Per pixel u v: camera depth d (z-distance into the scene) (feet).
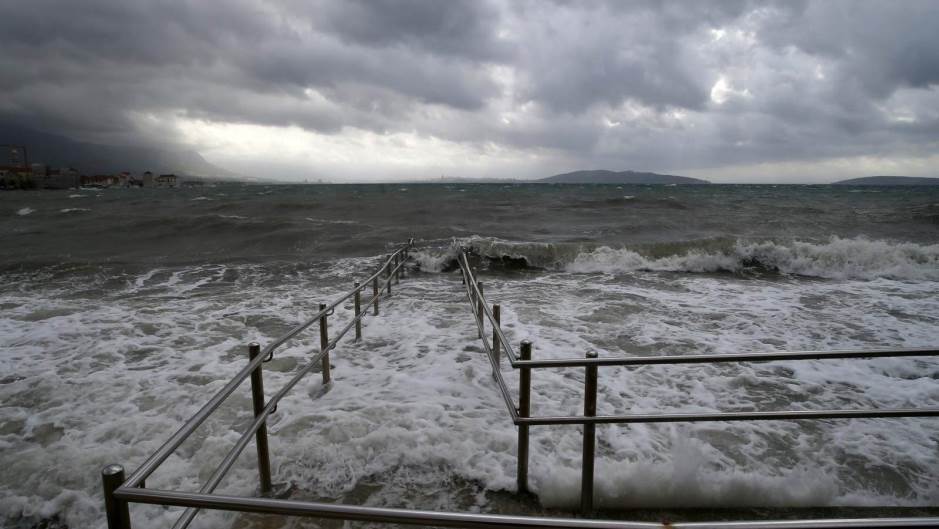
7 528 8.89
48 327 22.04
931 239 53.21
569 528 3.72
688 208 97.45
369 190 209.05
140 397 14.33
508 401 9.11
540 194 161.07
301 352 18.58
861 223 68.39
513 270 39.99
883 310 25.64
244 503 4.15
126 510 4.43
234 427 12.21
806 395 14.71
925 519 3.56
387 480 9.90
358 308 19.54
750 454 11.07
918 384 15.47
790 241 41.93
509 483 9.73
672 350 19.29
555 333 21.43
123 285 33.12
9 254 47.01
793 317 24.21
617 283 33.96
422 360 17.58
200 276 36.22
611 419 8.15
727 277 36.35
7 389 14.93
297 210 90.84
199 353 18.62
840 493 9.59
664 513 8.75
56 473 10.35
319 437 11.37
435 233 58.34
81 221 72.69
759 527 3.63
